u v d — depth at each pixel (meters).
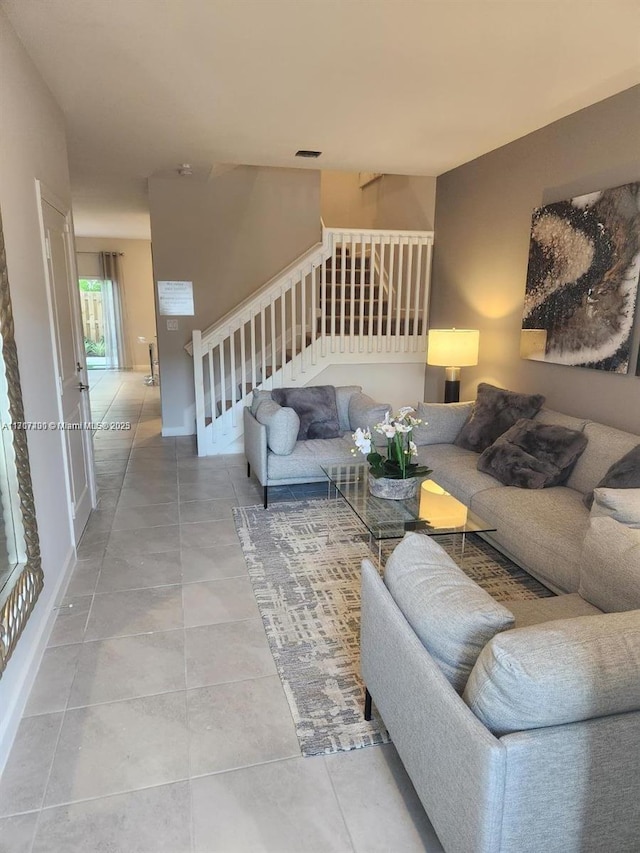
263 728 1.92
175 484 4.52
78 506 3.42
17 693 1.97
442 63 2.82
